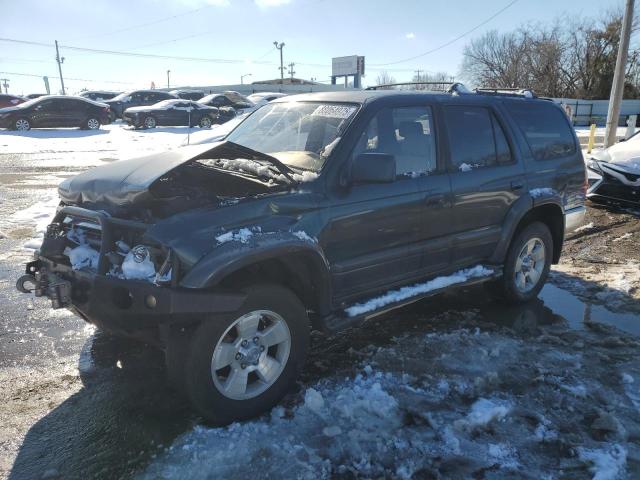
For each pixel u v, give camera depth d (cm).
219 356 303
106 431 308
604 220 878
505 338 439
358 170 339
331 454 289
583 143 2222
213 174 326
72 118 2433
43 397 341
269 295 318
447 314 493
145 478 270
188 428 311
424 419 321
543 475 277
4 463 280
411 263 407
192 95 3381
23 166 1421
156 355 397
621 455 291
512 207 483
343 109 388
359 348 416
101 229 312
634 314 498
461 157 441
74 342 416
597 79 5066
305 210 334
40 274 346
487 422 317
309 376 371
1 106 2977
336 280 358
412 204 392
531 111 523
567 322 477
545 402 344
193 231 290
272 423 316
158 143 2031
